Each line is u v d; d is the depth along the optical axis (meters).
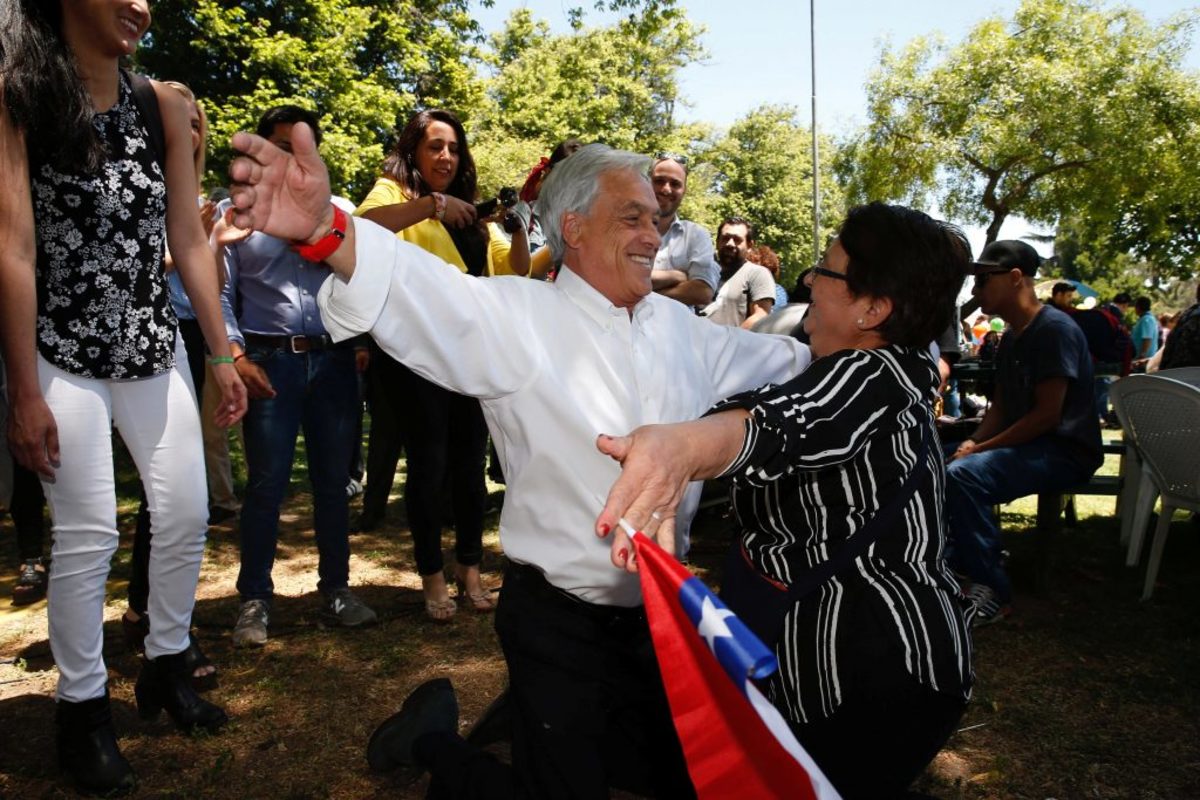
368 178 19.25
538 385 1.96
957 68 20.55
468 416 4.05
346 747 3.01
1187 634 4.02
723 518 5.91
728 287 5.89
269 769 2.88
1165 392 4.29
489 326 1.92
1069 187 20.25
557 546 2.00
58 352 2.50
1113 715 3.27
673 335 2.21
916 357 1.79
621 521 1.37
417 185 3.83
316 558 5.15
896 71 21.14
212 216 3.55
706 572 4.89
